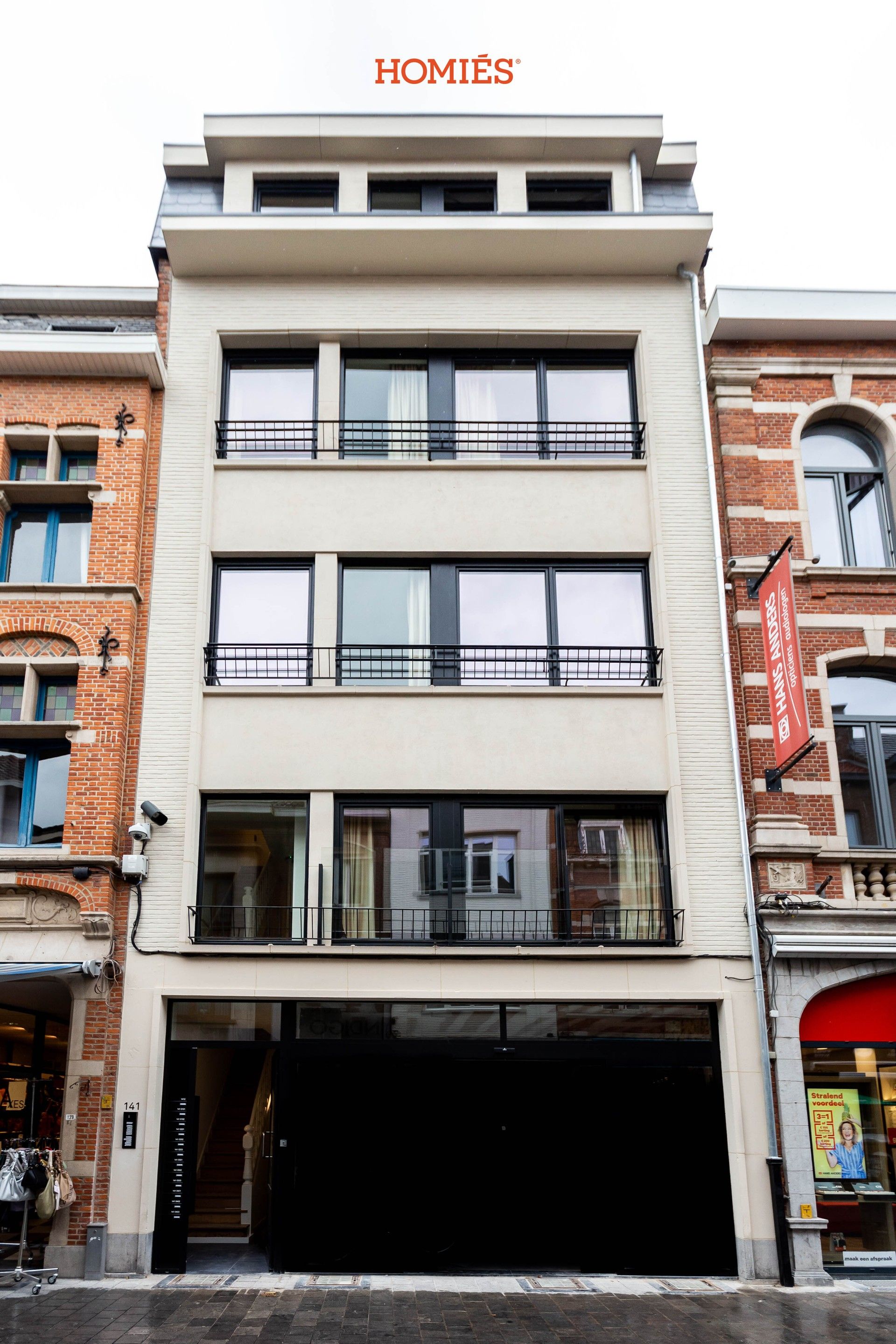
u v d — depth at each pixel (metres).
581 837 12.70
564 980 11.90
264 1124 14.01
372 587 13.57
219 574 13.51
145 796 12.40
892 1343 8.75
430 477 13.73
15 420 13.43
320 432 13.90
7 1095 13.86
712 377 14.04
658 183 15.43
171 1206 11.34
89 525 13.60
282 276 14.38
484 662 13.16
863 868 12.59
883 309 14.08
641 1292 10.61
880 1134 11.91
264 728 12.68
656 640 13.29
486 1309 9.82
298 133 14.72
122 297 14.75
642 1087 11.88
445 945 12.14
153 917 11.96
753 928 12.00
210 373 13.96
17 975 11.08
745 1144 11.51
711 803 12.59
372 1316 9.49
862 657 13.21
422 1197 11.51
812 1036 12.13
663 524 13.63
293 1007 11.89
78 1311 9.58
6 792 12.57
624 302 14.43
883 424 14.05
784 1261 11.05
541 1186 11.60
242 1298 10.10
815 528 13.99
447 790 12.56
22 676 12.85
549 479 13.80
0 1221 12.57
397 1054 11.72
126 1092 11.41
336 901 12.33
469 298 14.33
